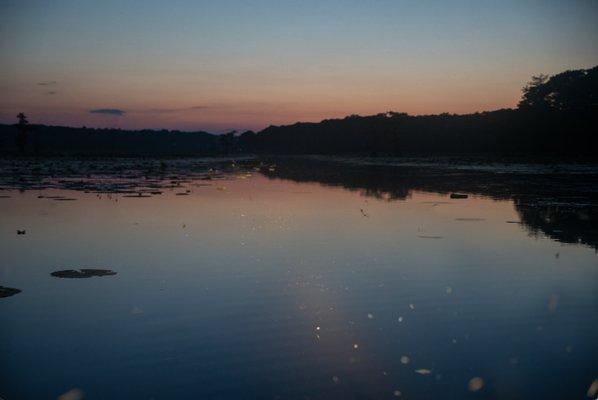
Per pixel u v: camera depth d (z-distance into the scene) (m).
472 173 57.69
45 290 11.78
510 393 7.18
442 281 12.59
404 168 71.38
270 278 12.80
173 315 10.16
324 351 8.55
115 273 13.21
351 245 16.61
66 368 7.92
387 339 9.05
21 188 35.28
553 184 41.25
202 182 43.38
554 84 106.62
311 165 83.56
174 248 16.09
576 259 14.85
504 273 13.36
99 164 72.94
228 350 8.58
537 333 9.34
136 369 7.89
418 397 7.09
